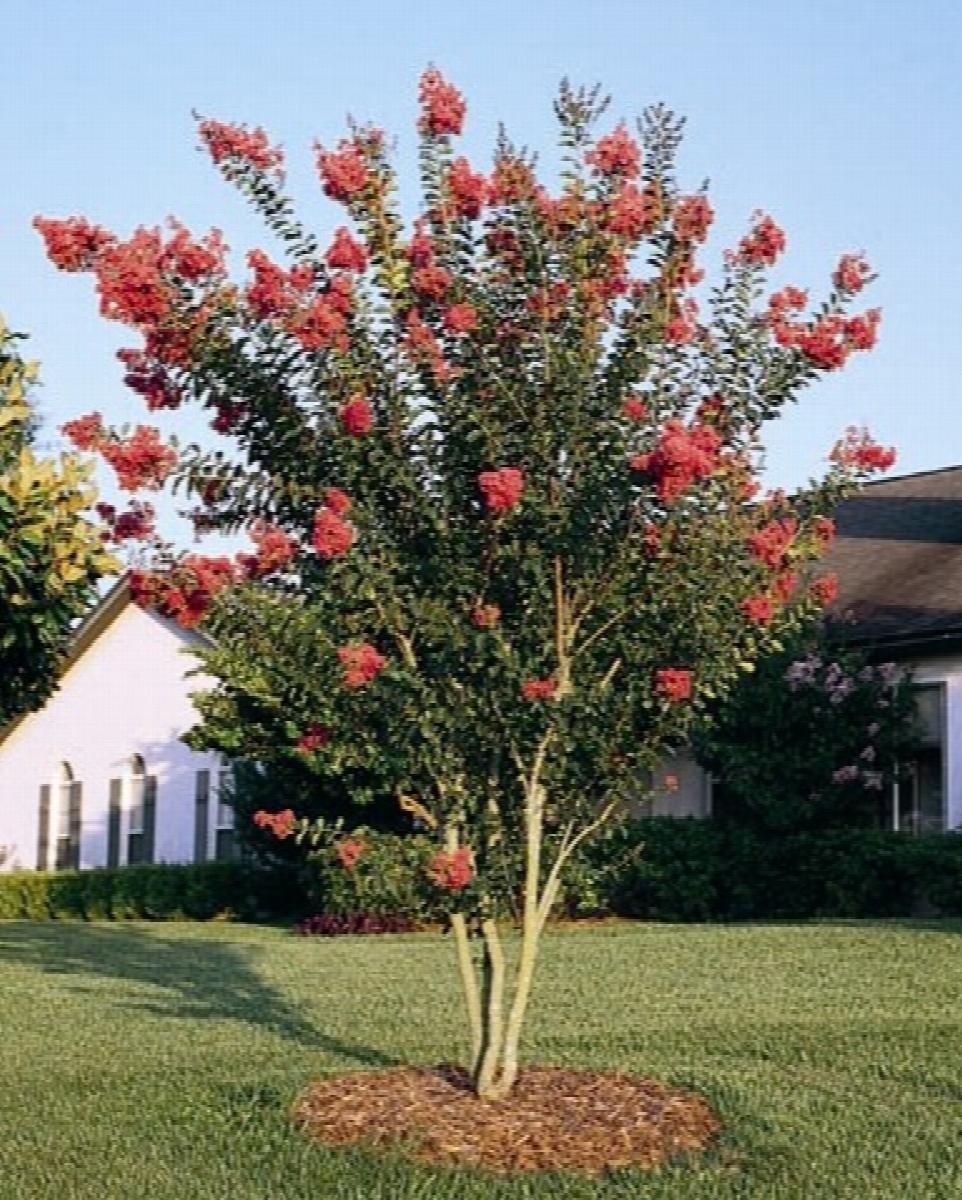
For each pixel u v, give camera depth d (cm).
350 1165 757
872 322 802
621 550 789
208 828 2823
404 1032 1139
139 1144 810
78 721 3067
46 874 2681
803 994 1278
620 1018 1186
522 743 789
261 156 808
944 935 1573
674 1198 710
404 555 802
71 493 1042
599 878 863
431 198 805
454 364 793
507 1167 754
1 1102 917
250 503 815
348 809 2041
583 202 798
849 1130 830
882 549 2352
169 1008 1306
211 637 834
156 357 806
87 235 770
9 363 1107
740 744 2025
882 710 2009
